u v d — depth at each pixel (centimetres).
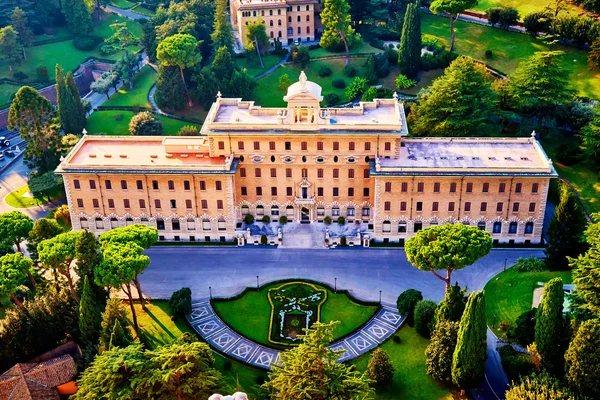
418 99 17125
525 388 9019
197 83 18925
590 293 9875
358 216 14100
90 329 10412
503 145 13988
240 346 11150
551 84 15450
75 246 11081
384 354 10056
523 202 13250
